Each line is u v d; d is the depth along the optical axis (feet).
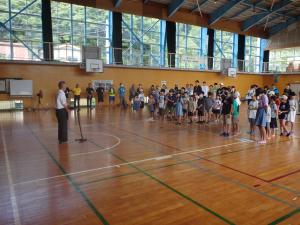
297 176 14.15
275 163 16.46
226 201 11.08
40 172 14.56
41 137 23.73
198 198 11.36
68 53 54.44
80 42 56.65
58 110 21.50
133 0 55.11
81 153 18.51
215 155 18.21
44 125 30.09
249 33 74.49
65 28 54.70
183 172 14.69
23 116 38.04
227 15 67.15
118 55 56.59
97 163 16.24
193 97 32.76
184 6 61.21
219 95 32.94
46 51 49.65
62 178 13.67
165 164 16.12
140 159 17.15
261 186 12.72
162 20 64.28
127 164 16.08
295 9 66.59
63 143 21.54
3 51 48.57
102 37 59.00
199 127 29.84
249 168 15.44
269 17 70.38
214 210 10.28
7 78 45.68
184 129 28.53
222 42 75.72
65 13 54.34
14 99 46.39
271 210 10.30
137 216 9.80
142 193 11.85
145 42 63.41
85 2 49.90
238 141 22.70
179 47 68.44
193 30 70.18
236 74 73.10
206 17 65.36
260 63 81.82
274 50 79.46
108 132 26.48
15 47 49.37
